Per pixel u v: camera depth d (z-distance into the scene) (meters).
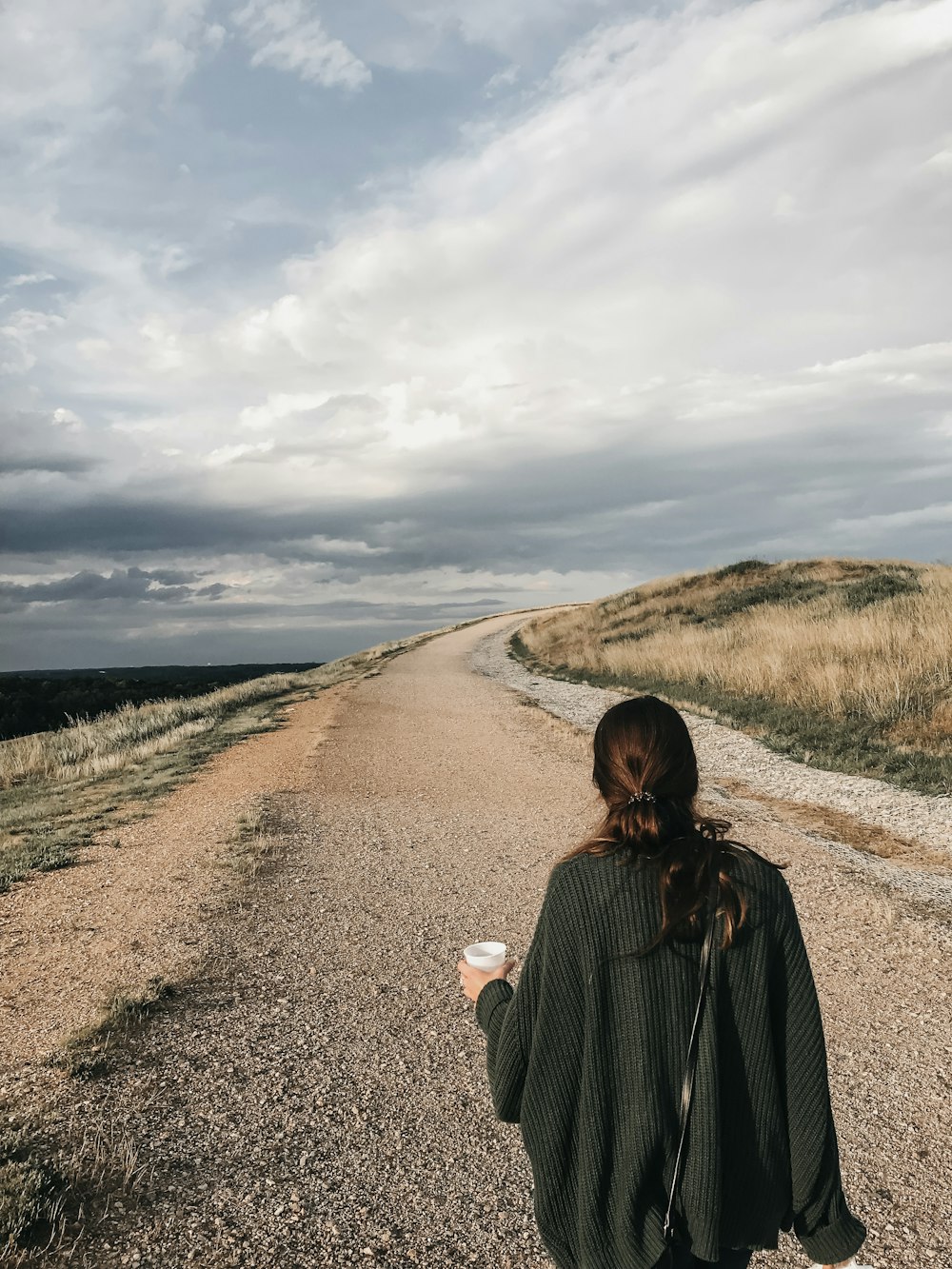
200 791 12.05
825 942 6.12
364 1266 2.88
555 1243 1.42
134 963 5.66
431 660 40.03
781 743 14.08
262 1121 3.78
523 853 8.80
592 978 1.41
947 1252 2.99
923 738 13.12
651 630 33.00
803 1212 1.45
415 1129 3.76
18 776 16.52
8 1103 3.81
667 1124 1.37
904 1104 4.00
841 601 25.91
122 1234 2.98
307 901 7.12
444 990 5.36
